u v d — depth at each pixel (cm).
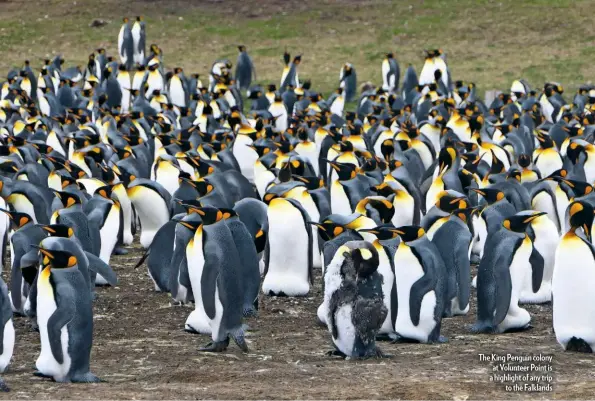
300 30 7350
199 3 7912
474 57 6656
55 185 2759
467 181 2488
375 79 6269
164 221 2503
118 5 7844
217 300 1542
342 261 1524
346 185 2384
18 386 1357
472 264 2305
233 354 1596
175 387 1368
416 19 7400
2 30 7344
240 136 3688
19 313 1867
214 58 6869
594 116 4209
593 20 7075
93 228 2002
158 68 5656
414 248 1631
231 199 2494
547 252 1956
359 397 1309
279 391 1335
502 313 1656
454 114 4194
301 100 5106
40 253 1444
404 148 3450
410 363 1525
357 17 7531
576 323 1590
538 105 4838
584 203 1572
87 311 1387
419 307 1628
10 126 4078
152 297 2066
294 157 2512
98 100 4888
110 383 1402
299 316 1925
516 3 7519
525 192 2350
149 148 3769
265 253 2109
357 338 1541
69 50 7031
